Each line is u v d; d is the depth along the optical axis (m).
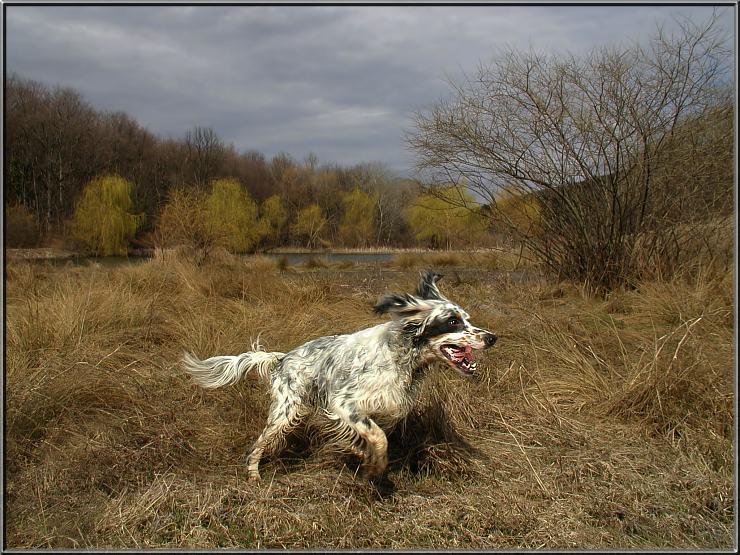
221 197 43.41
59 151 51.25
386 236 50.69
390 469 4.64
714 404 5.36
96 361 6.46
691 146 11.16
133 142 58.38
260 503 3.94
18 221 41.41
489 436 5.21
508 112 11.73
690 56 10.79
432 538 3.76
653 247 11.53
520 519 3.86
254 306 10.05
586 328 8.39
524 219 12.93
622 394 5.64
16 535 3.63
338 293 11.43
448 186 13.20
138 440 4.80
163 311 9.22
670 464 4.68
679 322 8.41
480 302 9.93
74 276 12.98
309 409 4.59
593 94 11.13
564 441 5.05
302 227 50.44
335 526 3.79
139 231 45.03
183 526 3.73
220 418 5.46
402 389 4.32
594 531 3.82
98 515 3.84
